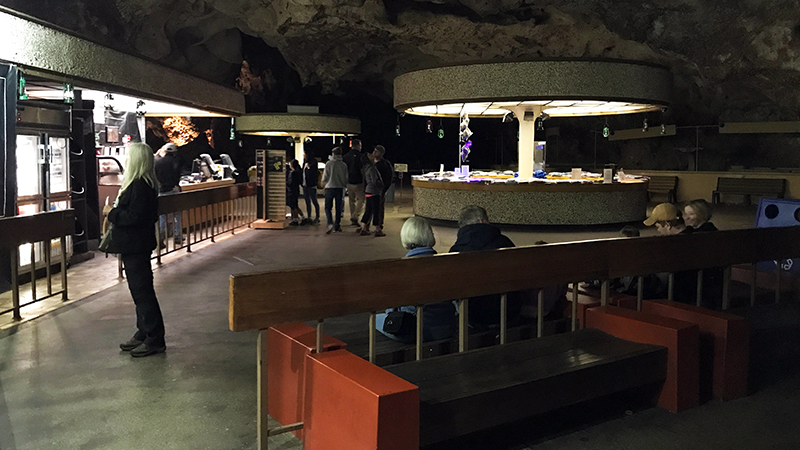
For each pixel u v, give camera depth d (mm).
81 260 8758
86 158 9422
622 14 17094
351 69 23500
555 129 24562
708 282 5332
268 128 18578
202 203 10055
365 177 11320
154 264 8445
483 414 2963
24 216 5660
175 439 3293
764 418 3645
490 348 3668
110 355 4672
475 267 3576
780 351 4629
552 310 4613
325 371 2811
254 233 11844
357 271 3119
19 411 3635
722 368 3881
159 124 26094
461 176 13367
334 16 19734
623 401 3885
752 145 20656
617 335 3965
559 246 3939
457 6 19547
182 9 20109
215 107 11617
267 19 20766
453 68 11023
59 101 8508
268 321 2822
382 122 34812
